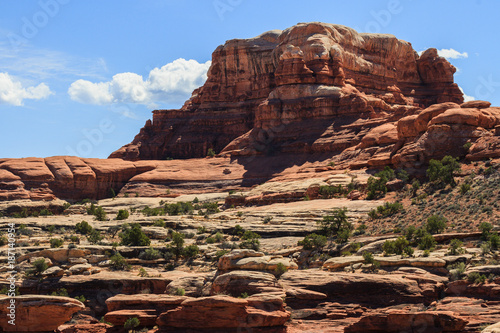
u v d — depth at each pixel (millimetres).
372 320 40125
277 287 51781
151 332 46844
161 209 116688
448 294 50812
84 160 150625
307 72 154875
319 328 46375
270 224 88000
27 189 140000
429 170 93000
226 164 150125
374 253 65125
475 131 99875
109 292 64750
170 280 64625
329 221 79562
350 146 136125
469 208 77375
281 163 143000
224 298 43031
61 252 70250
